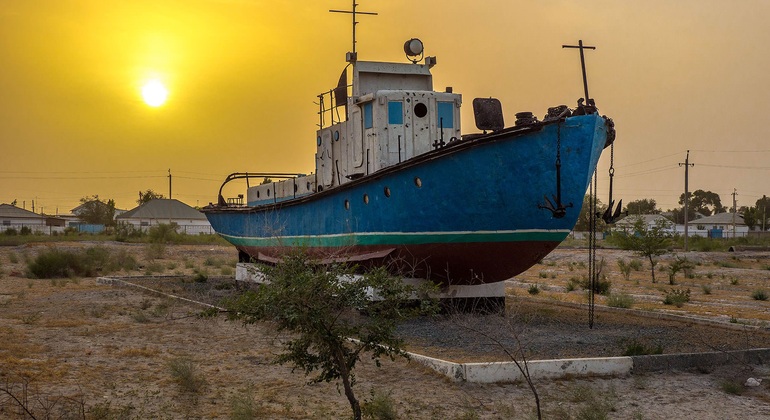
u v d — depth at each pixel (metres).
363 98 17.55
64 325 14.20
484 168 14.12
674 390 9.27
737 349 11.58
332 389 9.13
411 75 19.06
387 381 9.53
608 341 12.34
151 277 27.11
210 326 14.07
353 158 18.42
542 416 7.94
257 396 8.80
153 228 66.12
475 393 8.97
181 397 8.75
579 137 13.57
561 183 13.76
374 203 16.50
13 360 10.46
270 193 25.94
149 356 11.16
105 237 65.31
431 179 14.86
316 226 19.25
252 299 7.30
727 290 25.84
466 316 15.19
